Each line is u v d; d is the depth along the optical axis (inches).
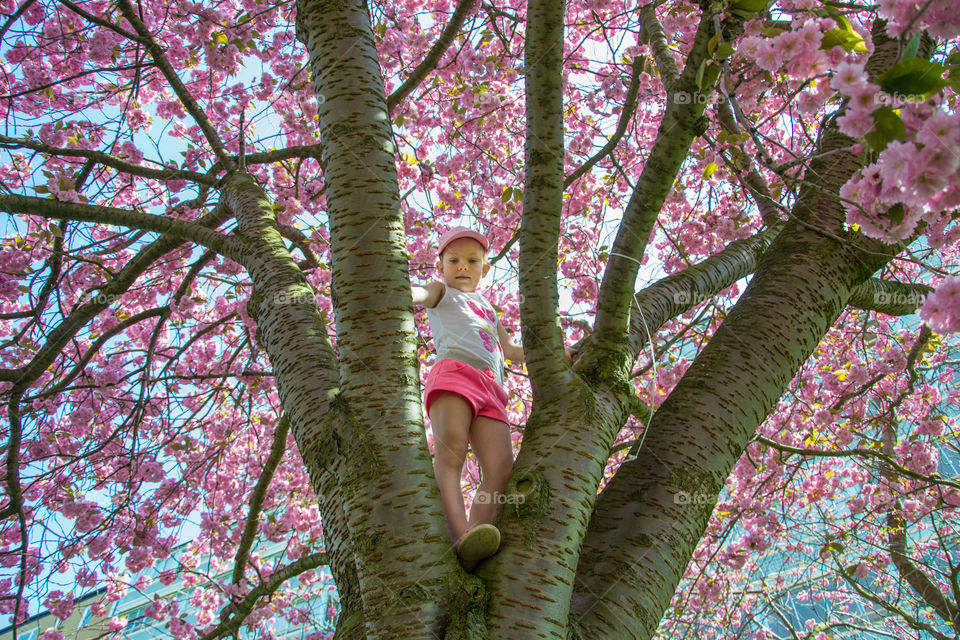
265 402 256.7
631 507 85.9
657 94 211.6
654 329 111.0
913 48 63.7
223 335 259.4
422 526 73.4
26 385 177.0
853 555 290.0
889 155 63.9
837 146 113.5
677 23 181.0
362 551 72.8
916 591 249.6
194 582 269.6
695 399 93.4
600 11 214.4
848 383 243.1
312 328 107.3
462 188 233.1
